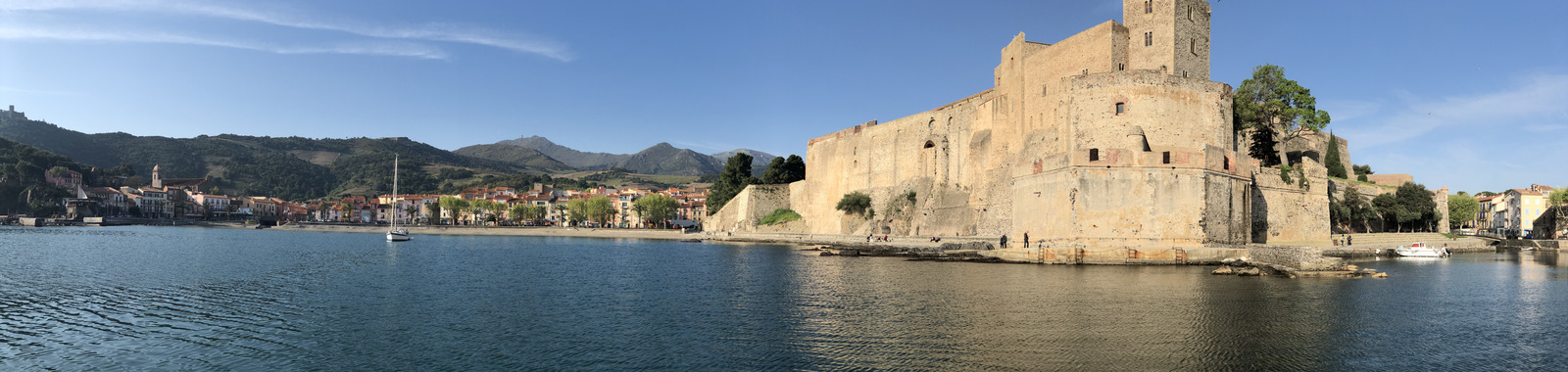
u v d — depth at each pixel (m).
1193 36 63.28
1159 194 48.25
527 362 19.42
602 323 25.08
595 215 169.25
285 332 23.78
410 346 21.59
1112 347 20.12
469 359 19.83
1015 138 74.12
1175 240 47.97
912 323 24.09
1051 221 51.75
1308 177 65.69
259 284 37.97
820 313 26.62
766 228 117.62
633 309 28.38
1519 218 127.38
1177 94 54.53
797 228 117.50
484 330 23.95
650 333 23.17
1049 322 23.98
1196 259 47.31
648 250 79.00
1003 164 76.19
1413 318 24.91
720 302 30.50
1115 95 54.88
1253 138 70.31
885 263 52.81
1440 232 83.62
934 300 29.86
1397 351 19.80
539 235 139.50
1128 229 48.09
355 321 25.77
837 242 94.19
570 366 18.94
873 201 102.38
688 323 24.91
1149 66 62.34
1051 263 48.50
